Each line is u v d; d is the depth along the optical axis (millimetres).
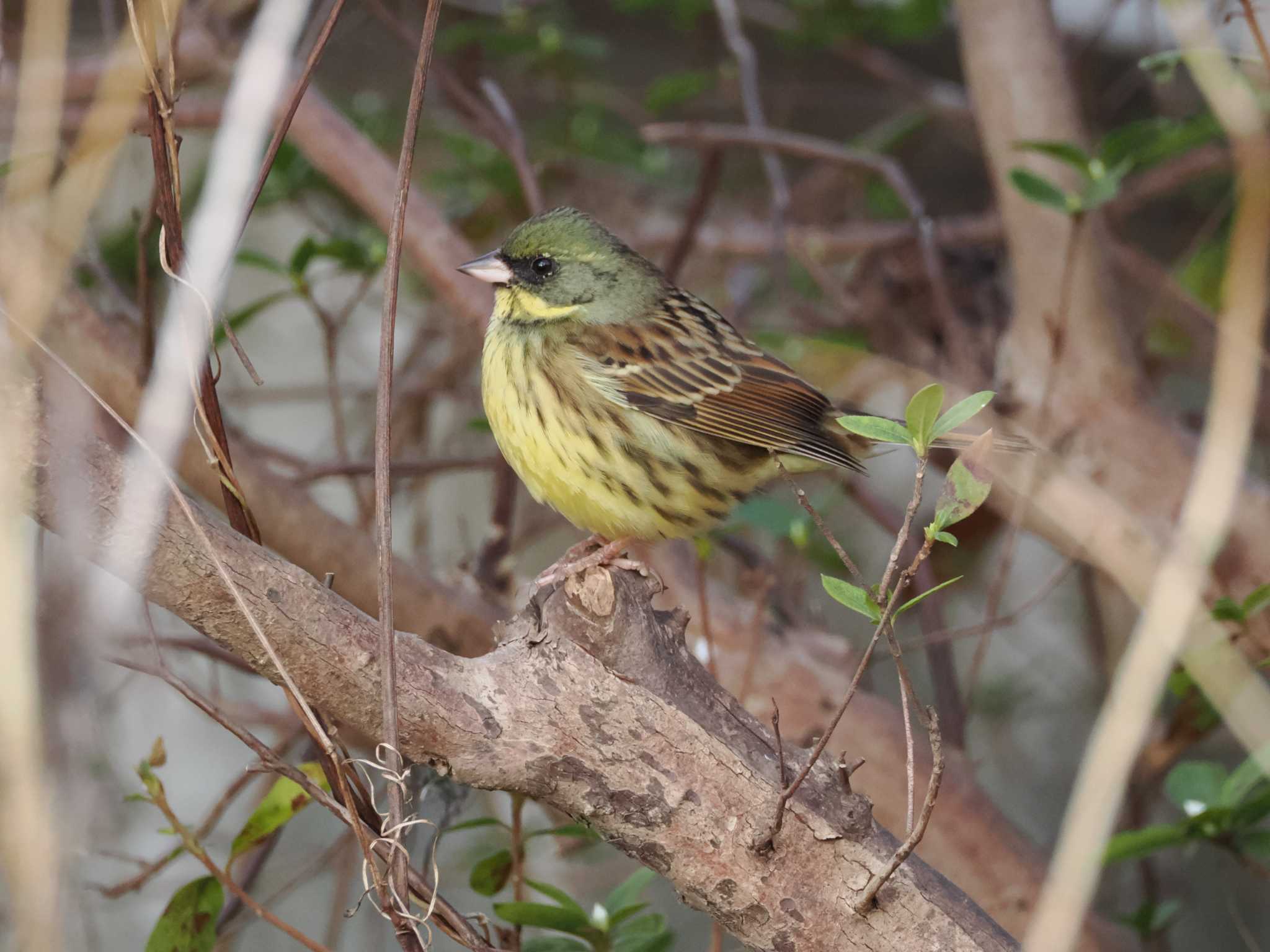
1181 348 14227
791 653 10023
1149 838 7273
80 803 4570
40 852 4430
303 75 5695
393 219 5562
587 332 9117
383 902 5527
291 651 5191
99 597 4809
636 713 5480
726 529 10672
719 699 5691
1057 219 10875
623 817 5539
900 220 14570
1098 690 12656
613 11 15500
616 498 9062
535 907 6746
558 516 13211
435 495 14656
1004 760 14234
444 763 5441
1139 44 14820
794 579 12555
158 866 7582
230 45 11156
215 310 5695
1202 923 12570
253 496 9102
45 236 5273
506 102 11492
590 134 13570
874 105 15812
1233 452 5297
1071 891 4660
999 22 11125
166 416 4992
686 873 5578
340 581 9297
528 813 11883
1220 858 9984
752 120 12273
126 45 5465
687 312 9617
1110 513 10125
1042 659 14297
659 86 12422
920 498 5008
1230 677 5879
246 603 5090
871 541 14344
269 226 15352
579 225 9367
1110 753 4797
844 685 9938
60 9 5242
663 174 14250
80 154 5352
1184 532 5207
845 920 5547
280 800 6492
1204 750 12766
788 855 5523
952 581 5074
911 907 5535
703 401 9117
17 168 5344
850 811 5559
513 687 5449
